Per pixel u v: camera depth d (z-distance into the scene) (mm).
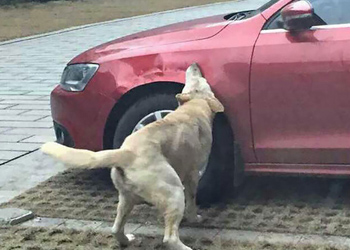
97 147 5461
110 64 5344
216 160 5133
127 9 24672
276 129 4996
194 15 21547
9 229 4953
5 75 11938
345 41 4781
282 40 4918
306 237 4555
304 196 5320
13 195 5730
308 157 4996
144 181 4137
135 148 4188
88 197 5574
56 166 6539
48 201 5508
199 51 5094
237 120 5039
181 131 4422
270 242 4473
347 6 4883
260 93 4957
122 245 4566
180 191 4203
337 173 4984
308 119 4914
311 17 4801
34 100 9680
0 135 7766
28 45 15805
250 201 5262
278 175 5461
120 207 4383
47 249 4578
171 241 4156
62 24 19906
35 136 7680
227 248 4430
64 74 5711
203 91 4832
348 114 4836
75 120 5500
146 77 5203
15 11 23203
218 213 5047
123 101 5340
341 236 4539
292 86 4883
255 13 5262
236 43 5020
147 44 5363
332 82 4809
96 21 20688
